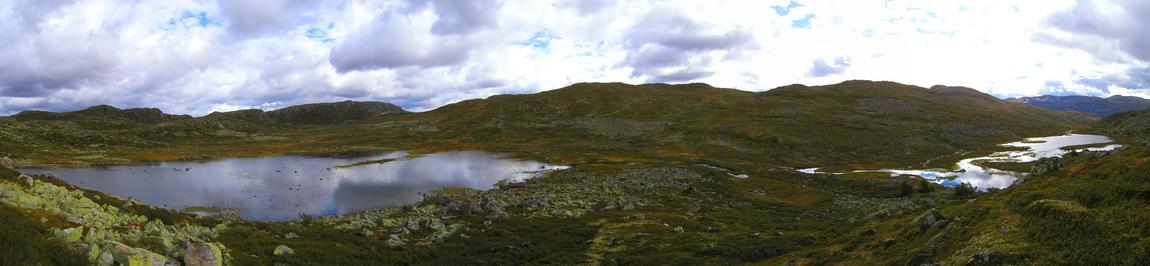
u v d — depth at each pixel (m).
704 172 95.94
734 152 138.75
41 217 22.30
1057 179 36.16
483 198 66.06
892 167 118.94
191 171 111.62
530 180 92.62
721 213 62.03
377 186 90.69
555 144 171.50
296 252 31.70
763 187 86.31
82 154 136.25
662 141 162.00
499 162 129.62
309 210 68.62
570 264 37.22
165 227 29.42
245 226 37.94
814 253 36.75
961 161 124.44
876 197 78.00
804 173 102.06
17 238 18.30
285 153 159.38
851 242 37.66
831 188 87.69
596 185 81.81
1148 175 26.67
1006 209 29.58
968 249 25.80
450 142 189.62
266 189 86.38
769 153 138.75
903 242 33.75
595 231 48.69
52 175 34.66
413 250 38.94
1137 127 170.62
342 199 77.19
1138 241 19.91
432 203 68.06
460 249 40.97
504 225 50.72
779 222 56.31
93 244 20.20
